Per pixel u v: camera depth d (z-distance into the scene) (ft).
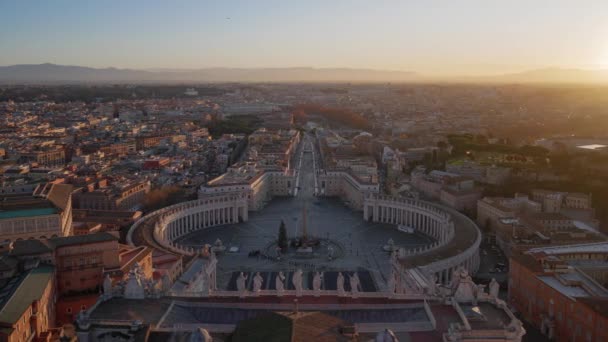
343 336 333.62
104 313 390.01
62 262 617.21
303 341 312.09
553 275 612.29
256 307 414.00
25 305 501.97
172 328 369.09
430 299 420.77
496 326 362.74
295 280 450.71
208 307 414.62
